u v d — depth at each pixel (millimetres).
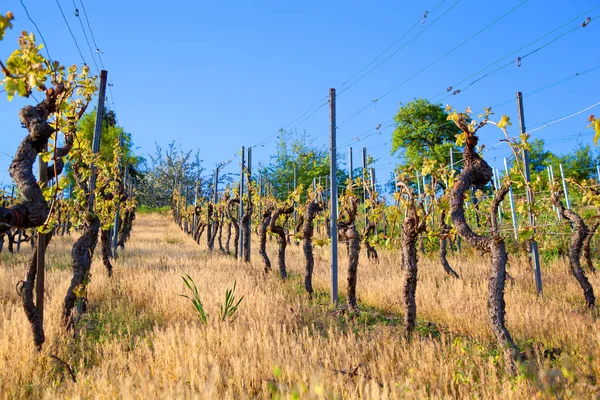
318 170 43406
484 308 8023
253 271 13688
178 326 6332
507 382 4309
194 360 5078
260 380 4750
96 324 7816
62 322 6926
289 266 15164
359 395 4227
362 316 8719
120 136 14039
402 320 8484
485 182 6238
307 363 4965
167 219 51906
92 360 5875
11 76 2908
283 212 13281
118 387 4305
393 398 4023
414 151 33531
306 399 3699
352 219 9781
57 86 5367
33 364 5242
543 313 7672
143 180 63594
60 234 25953
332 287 9773
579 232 9312
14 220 4363
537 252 10320
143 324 7527
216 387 4383
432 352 5344
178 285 9430
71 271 11867
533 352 5930
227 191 22422
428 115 32906
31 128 4945
